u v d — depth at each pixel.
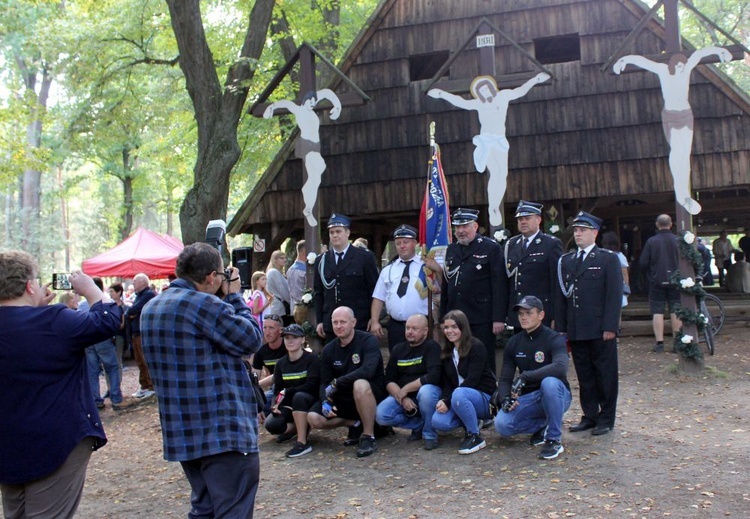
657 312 10.44
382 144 13.40
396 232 7.43
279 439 7.26
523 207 7.20
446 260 7.36
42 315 3.61
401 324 7.38
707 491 5.01
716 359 9.62
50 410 3.53
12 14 21.39
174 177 28.52
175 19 12.34
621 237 22.30
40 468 3.50
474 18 13.07
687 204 8.91
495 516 4.84
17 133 17.86
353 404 6.87
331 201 13.58
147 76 20.58
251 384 3.83
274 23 17.00
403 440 6.96
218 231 4.39
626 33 12.40
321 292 7.86
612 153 12.37
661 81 8.91
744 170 11.71
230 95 12.45
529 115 12.77
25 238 33.75
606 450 6.11
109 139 18.06
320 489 5.73
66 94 18.28
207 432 3.58
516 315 7.18
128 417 9.53
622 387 8.48
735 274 16.48
